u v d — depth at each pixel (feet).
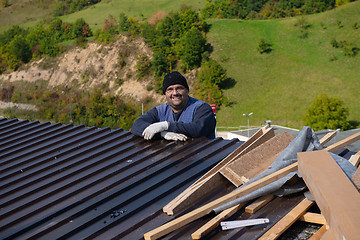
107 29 236.43
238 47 194.49
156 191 11.01
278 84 168.25
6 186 11.96
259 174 10.14
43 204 10.41
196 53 189.16
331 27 195.72
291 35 197.16
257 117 153.17
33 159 14.46
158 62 196.13
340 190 7.36
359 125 138.00
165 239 8.47
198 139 14.92
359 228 6.18
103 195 10.80
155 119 16.06
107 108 193.77
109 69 214.48
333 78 164.35
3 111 218.38
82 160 13.58
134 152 14.10
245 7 248.52
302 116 147.13
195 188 10.35
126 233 8.87
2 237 8.82
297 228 9.05
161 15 287.69
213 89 167.94
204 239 8.46
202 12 260.42
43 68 234.38
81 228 9.20
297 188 9.84
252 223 8.80
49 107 212.23
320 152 8.98
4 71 244.22
